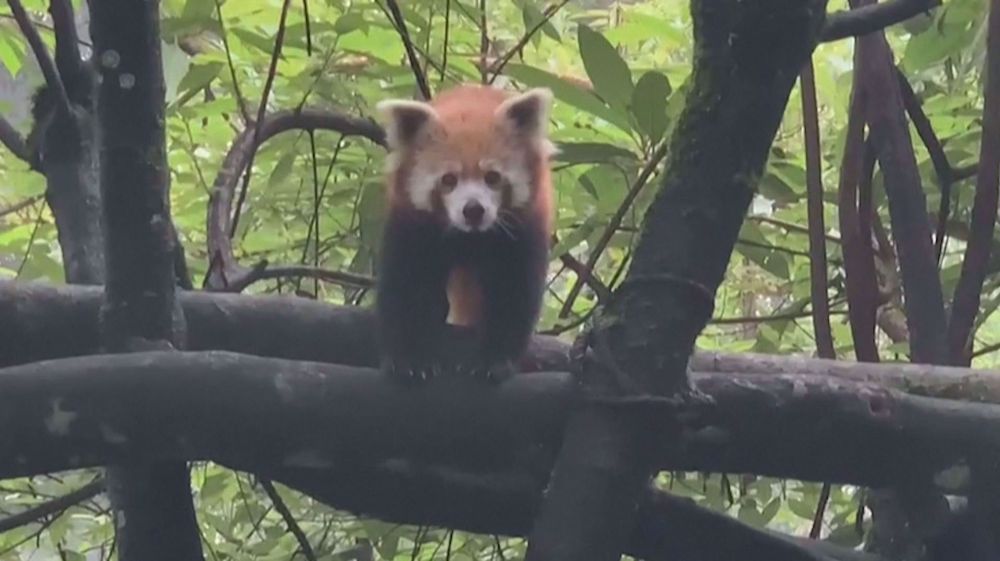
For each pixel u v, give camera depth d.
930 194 3.91
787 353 4.20
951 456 2.43
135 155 2.26
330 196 3.90
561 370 2.96
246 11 3.71
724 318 4.27
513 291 3.49
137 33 2.16
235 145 3.43
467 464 2.41
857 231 3.34
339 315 2.86
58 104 3.08
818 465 2.46
